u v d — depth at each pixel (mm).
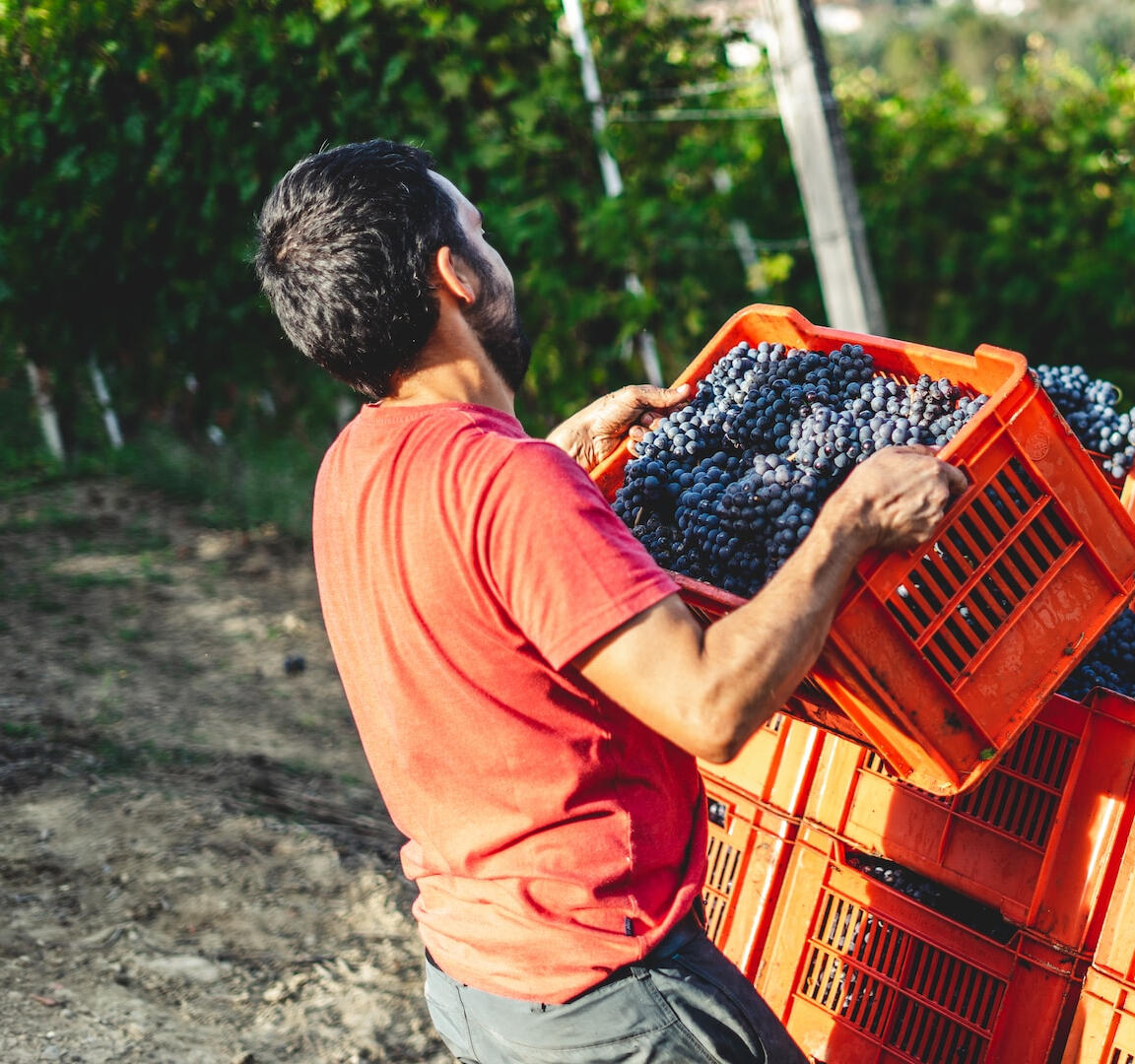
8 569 6656
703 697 1436
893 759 1841
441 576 1540
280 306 1669
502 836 1596
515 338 1753
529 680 1553
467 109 5973
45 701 4887
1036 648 1862
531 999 1589
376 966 3295
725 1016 1623
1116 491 2350
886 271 9117
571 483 1521
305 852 3850
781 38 5891
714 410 2168
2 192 6387
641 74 6973
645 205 6172
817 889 2395
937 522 1659
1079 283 8609
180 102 5953
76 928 3303
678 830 1685
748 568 1874
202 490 8078
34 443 8797
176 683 5324
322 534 1729
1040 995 2084
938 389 1958
